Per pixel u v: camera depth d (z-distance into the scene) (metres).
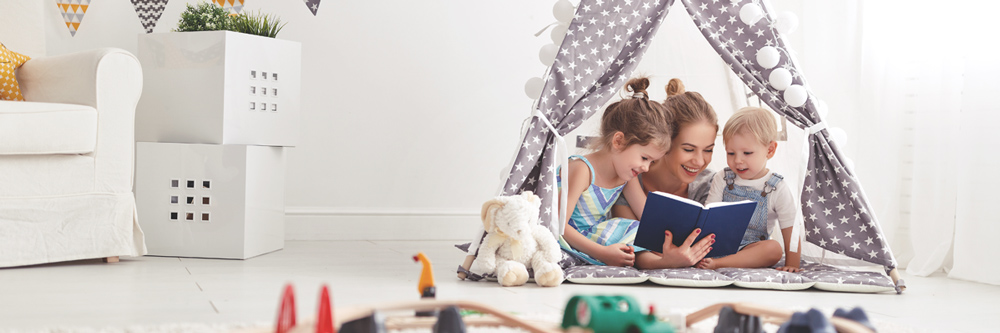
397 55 2.98
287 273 1.92
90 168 2.01
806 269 2.08
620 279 1.83
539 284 1.78
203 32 2.21
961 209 2.12
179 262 2.10
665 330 0.81
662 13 2.01
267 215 2.35
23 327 1.16
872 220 1.94
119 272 1.87
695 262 1.92
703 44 2.33
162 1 2.72
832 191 2.00
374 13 2.95
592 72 1.97
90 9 2.67
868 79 2.49
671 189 2.26
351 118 2.94
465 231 3.05
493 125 3.09
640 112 2.08
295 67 2.44
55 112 1.90
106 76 2.03
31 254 1.92
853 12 2.53
